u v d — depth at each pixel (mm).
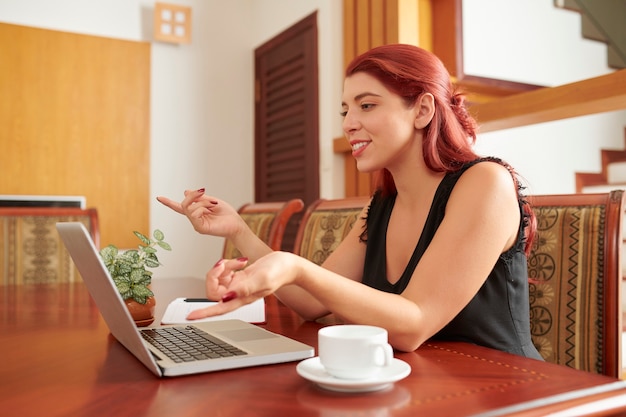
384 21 2973
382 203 1239
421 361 812
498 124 2623
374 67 1022
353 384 647
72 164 3619
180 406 624
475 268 914
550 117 2459
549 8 3162
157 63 3875
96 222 2375
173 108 3924
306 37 3547
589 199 1261
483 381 705
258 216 2209
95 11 3695
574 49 3250
